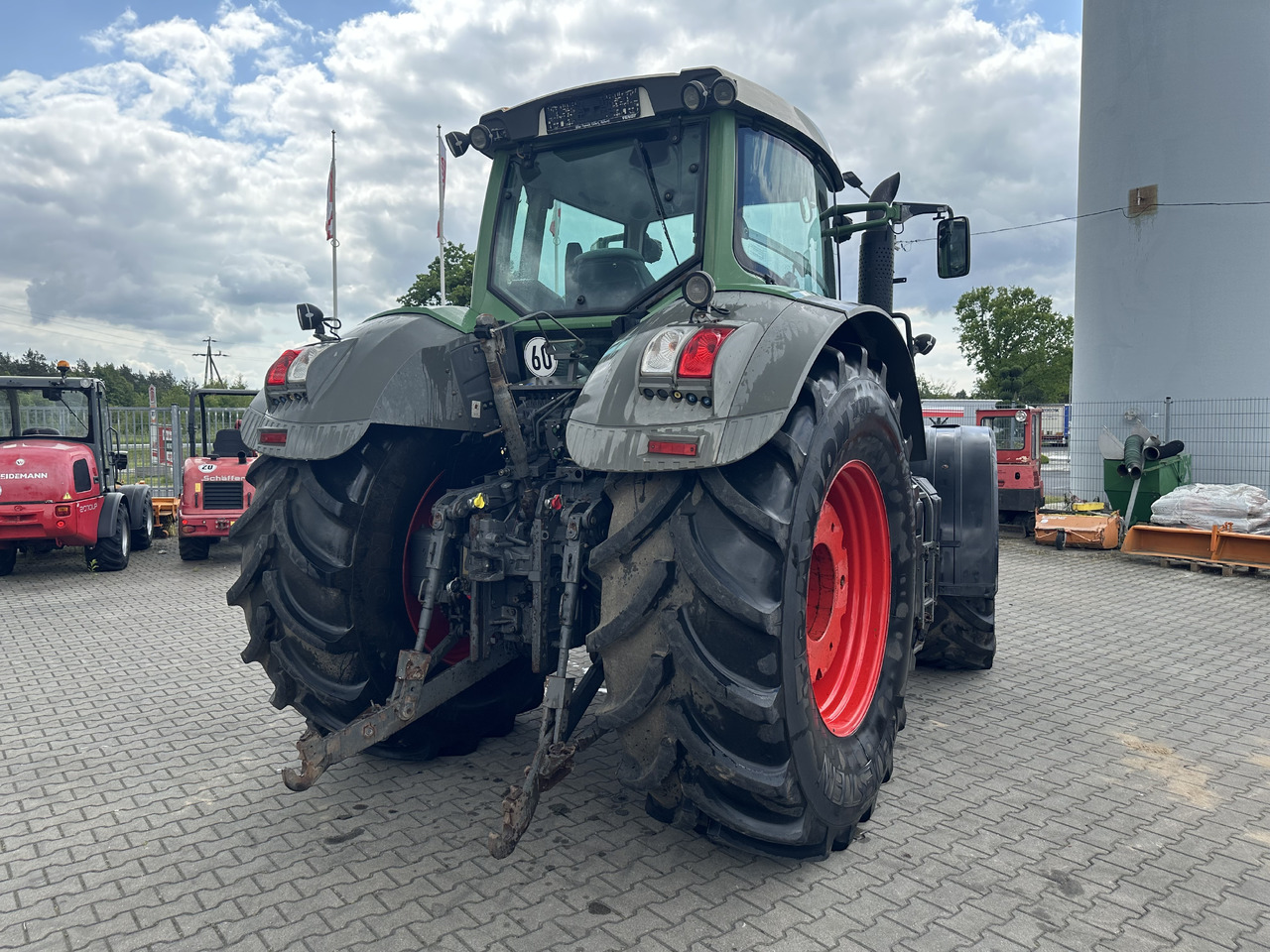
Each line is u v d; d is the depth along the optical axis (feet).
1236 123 39.68
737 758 7.19
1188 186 40.88
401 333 9.84
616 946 7.23
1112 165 43.32
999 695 15.26
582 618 9.44
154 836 9.40
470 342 10.19
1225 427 41.01
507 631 9.23
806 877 8.48
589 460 7.39
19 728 13.20
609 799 10.27
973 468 15.48
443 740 11.34
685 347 7.29
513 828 7.34
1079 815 10.13
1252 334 40.40
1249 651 18.84
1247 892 8.36
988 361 184.14
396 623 9.79
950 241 12.85
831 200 13.26
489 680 11.76
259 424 9.91
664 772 7.45
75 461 28.40
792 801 7.32
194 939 7.37
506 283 10.87
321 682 9.59
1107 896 8.25
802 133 11.02
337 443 9.10
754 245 10.16
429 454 9.99
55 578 28.58
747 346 7.36
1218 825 9.90
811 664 9.08
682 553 7.07
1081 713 14.20
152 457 47.19
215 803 10.27
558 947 7.21
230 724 13.37
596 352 10.25
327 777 11.05
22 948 7.26
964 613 15.72
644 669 7.31
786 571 7.09
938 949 7.29
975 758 12.07
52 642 19.19
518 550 9.04
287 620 9.33
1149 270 42.32
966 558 15.26
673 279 9.78
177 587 26.76
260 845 9.14
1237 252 40.27
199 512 31.19
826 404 7.80
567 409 9.71
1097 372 44.88
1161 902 8.14
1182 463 39.29
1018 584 28.02
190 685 15.57
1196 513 32.96
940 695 15.28
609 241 10.27
